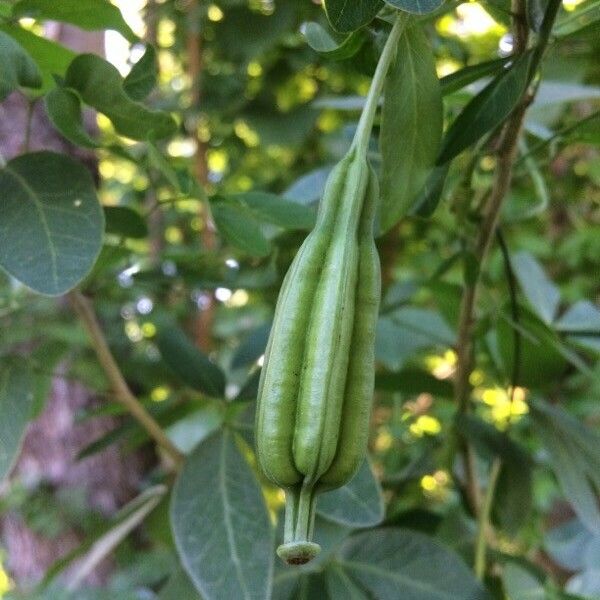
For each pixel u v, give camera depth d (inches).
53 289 6.4
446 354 15.6
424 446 13.8
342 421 4.8
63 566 11.0
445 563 8.7
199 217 21.0
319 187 10.9
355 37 6.9
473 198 9.6
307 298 4.9
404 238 17.7
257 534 7.9
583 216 22.3
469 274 8.8
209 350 20.1
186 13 18.2
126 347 18.7
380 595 8.6
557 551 12.6
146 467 20.6
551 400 11.6
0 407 8.3
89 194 6.9
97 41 14.6
